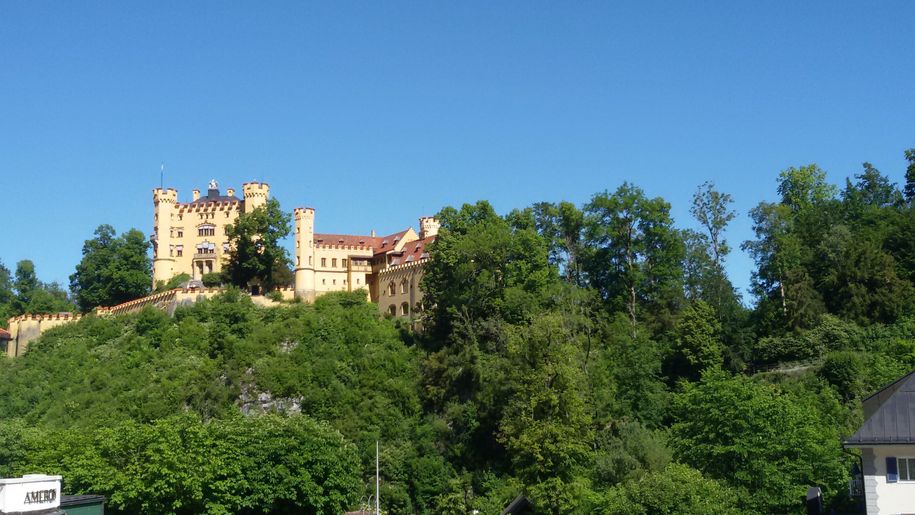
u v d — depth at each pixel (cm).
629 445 9044
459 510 10256
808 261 12950
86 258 17888
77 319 15912
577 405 9125
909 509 6181
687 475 7381
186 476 8131
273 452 8788
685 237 14512
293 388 12681
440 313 13438
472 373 12200
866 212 14312
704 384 8681
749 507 7481
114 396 12719
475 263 13300
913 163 15550
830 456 7962
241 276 16500
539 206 15238
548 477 8856
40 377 13812
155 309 14888
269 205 16800
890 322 11856
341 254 17950
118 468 8562
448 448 11612
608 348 12062
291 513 8781
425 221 18300
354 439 11806
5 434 10231
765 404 8025
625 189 14500
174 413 11850
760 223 13712
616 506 7531
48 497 5762
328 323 14050
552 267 13962
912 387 6456
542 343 9506
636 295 14250
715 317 12644
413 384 12781
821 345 11538
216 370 13038
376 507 10169
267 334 13788
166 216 17975
